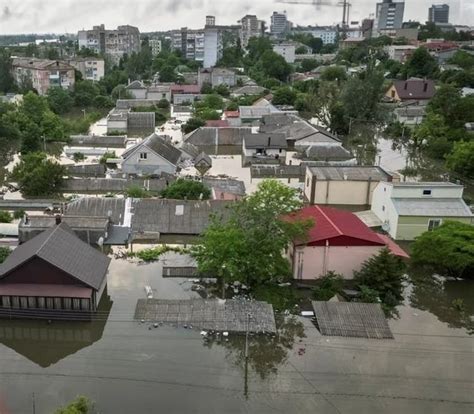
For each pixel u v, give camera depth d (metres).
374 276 34.22
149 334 29.38
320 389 25.75
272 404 24.56
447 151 75.44
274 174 63.28
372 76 97.06
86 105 119.31
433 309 33.84
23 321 30.06
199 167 67.69
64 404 24.00
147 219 42.84
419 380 26.58
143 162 62.06
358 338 29.78
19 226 38.66
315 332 30.34
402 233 43.53
